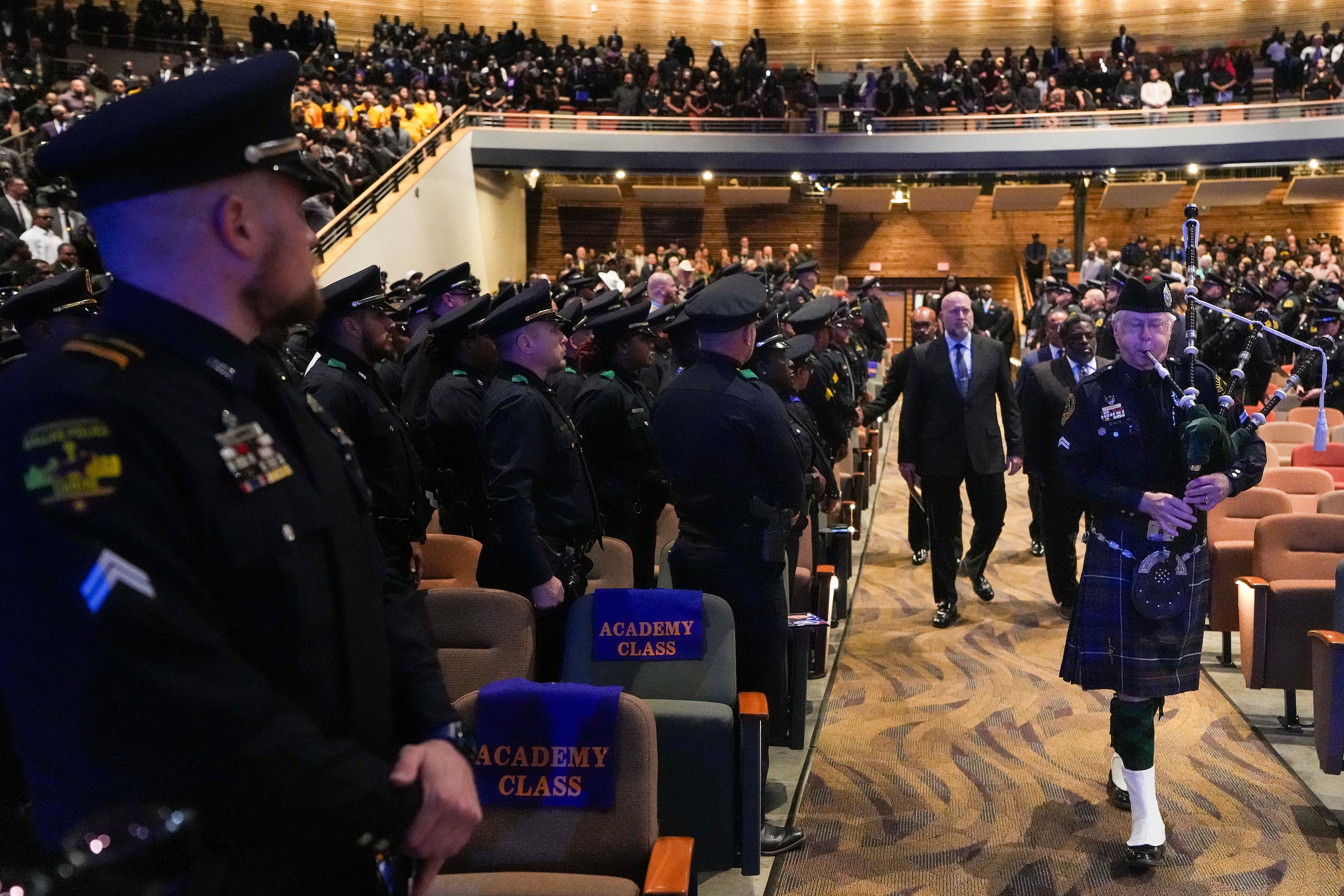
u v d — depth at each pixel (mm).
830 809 3555
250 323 1214
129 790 960
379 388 3340
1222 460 3076
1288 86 19438
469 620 2984
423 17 23688
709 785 2848
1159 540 3162
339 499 1239
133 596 951
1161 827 3180
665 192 21062
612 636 3047
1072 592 5703
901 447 5770
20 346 3750
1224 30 23109
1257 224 21625
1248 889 3037
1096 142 18297
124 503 980
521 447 3127
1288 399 8977
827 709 4469
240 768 983
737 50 24609
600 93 20203
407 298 6973
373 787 1079
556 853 2297
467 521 4242
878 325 12281
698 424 3209
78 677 937
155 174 1132
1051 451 5562
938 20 24188
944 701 4547
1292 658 4133
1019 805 3586
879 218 22516
